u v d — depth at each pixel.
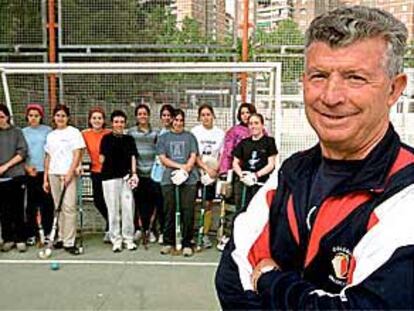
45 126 5.79
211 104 6.58
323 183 0.96
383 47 0.89
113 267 5.10
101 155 5.68
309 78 0.93
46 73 6.20
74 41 6.85
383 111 0.91
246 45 6.70
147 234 5.91
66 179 5.52
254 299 0.98
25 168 5.61
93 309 4.05
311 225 0.96
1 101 6.56
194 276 4.84
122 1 6.76
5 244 5.61
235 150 5.52
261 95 6.50
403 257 0.83
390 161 0.91
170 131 5.58
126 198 5.68
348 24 0.88
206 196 5.68
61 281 4.70
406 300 0.83
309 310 0.87
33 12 6.83
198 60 6.81
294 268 0.99
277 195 1.04
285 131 6.12
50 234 5.66
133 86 6.66
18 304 4.15
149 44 6.83
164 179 5.51
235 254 1.06
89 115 6.08
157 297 4.31
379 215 0.88
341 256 0.91
